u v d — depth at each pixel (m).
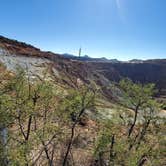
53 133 16.61
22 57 57.88
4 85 15.55
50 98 17.00
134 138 20.33
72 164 20.62
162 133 20.05
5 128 14.62
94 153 17.98
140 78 197.00
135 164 16.73
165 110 32.41
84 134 23.64
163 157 18.64
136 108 20.67
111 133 17.61
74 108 17.33
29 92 16.11
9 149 13.73
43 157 19.66
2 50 55.81
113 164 17.39
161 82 189.88
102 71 164.25
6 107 14.58
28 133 16.09
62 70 61.84
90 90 17.48
